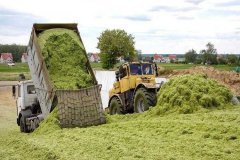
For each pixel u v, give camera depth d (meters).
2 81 48.41
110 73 22.77
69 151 9.05
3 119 23.42
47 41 14.41
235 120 10.96
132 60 17.72
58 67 14.14
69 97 13.30
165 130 10.67
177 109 13.37
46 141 10.77
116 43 40.44
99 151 8.83
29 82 16.56
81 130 12.04
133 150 8.54
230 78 23.80
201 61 69.75
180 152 8.16
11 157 9.53
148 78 16.16
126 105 16.78
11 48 135.38
